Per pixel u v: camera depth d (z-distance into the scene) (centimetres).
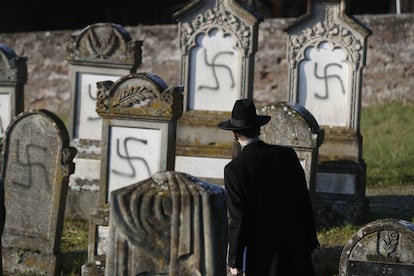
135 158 1744
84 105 2184
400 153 2741
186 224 1220
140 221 1226
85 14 4844
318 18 2152
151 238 1223
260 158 1330
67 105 3678
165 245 1222
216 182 2147
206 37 2212
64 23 4819
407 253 1427
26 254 1772
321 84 2161
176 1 4812
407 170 2578
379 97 3475
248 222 1314
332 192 2086
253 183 1317
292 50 2166
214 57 2212
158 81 1728
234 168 1323
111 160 1755
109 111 1739
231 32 2200
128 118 1734
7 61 2144
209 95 2217
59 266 1777
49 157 1759
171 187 1230
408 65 3453
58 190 1756
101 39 2172
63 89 3681
